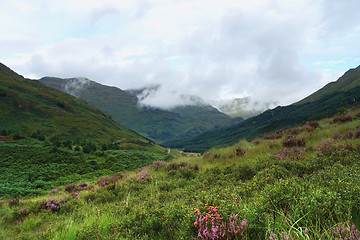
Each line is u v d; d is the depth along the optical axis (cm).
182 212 374
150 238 359
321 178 420
